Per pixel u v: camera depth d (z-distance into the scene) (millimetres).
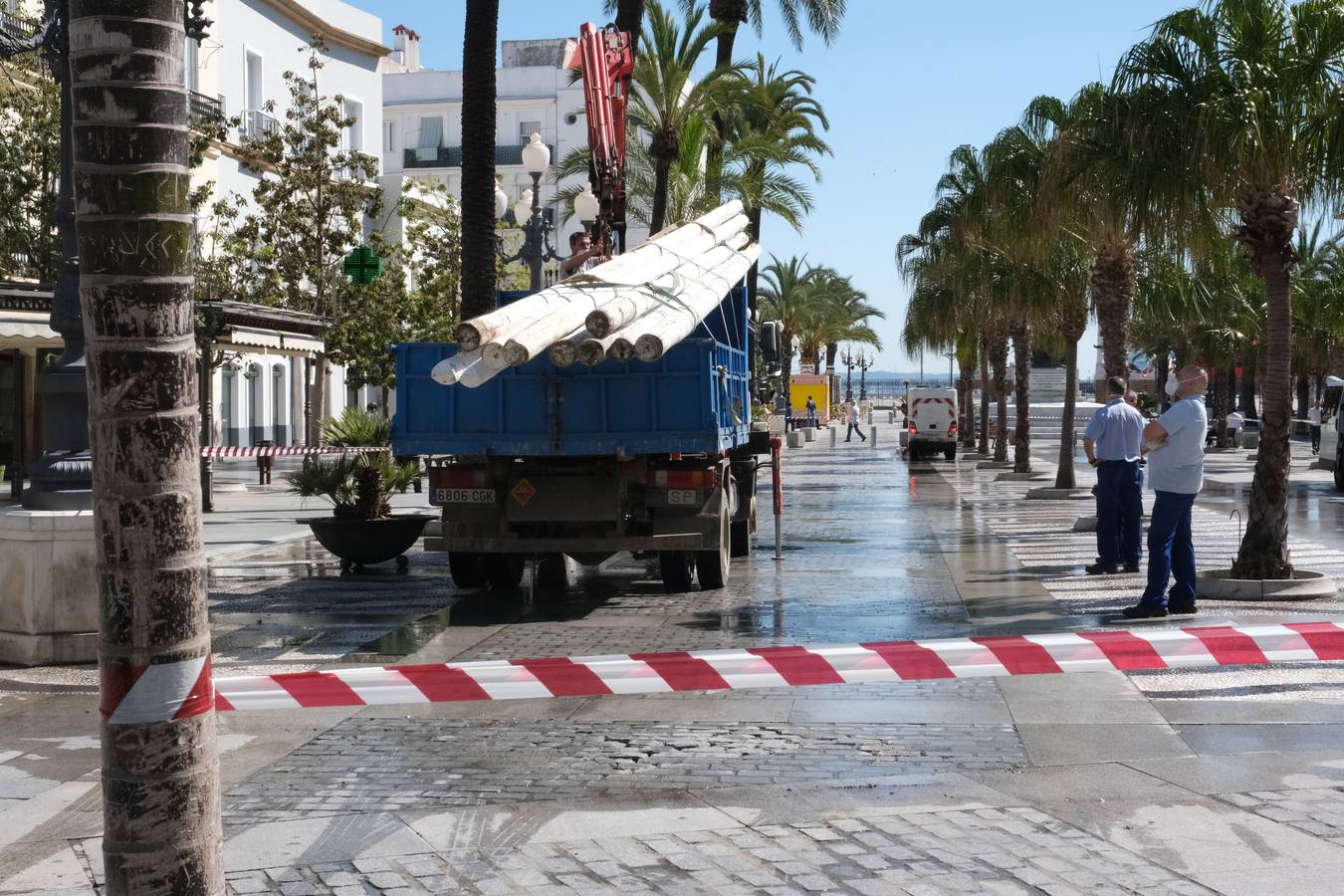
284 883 4926
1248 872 4855
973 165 30391
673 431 12164
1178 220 12352
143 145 3025
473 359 10742
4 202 25656
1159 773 6223
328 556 16812
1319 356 56125
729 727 7328
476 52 18016
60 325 10180
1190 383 10594
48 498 9867
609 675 5660
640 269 12742
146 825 3100
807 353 89750
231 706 5469
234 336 22172
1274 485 11828
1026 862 5008
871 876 4895
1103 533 13711
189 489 3125
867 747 6812
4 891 4891
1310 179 11719
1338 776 6121
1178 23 12188
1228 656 5914
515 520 12523
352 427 15406
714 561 13133
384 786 6219
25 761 6816
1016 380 33500
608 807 5828
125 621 3072
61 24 9984
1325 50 11531
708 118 29422
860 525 20500
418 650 9938
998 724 7246
